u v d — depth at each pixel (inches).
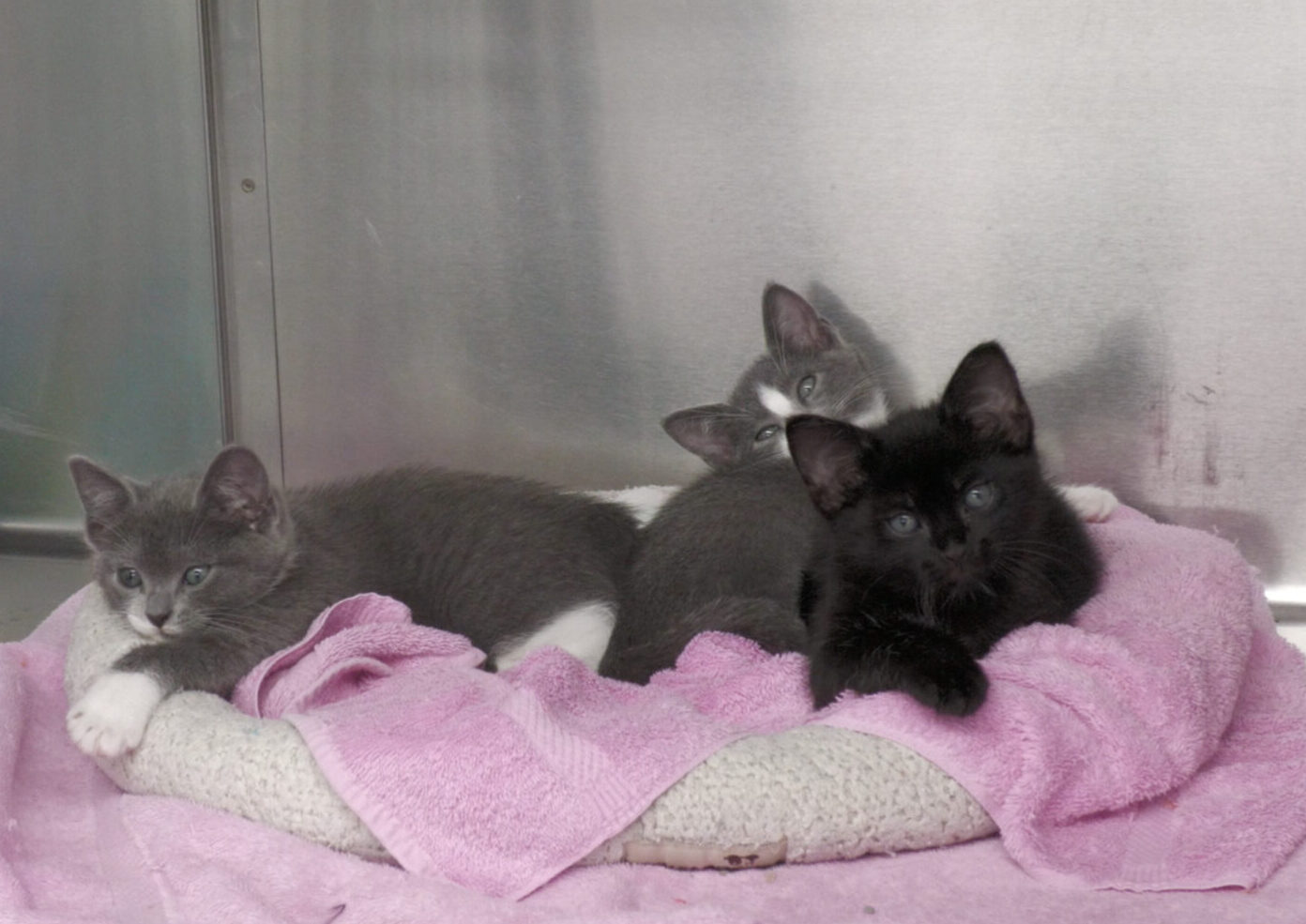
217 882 32.2
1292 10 42.8
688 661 38.1
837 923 31.6
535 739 33.5
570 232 46.6
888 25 44.4
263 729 34.6
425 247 47.2
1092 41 43.7
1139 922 31.6
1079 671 34.9
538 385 47.6
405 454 48.4
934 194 45.1
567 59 45.7
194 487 40.3
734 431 45.4
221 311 47.8
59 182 47.6
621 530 42.9
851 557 37.0
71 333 48.3
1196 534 40.7
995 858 33.5
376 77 46.4
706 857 33.1
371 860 33.5
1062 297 45.1
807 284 46.1
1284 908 31.9
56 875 33.4
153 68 46.7
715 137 45.6
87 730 35.6
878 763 33.6
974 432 36.7
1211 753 35.9
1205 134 43.7
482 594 41.0
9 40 46.9
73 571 47.7
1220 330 44.6
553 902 32.3
